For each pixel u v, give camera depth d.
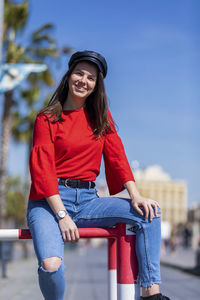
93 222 2.50
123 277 2.37
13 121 22.08
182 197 131.50
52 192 2.37
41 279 2.28
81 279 9.74
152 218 2.37
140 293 2.41
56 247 2.28
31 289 7.39
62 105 2.69
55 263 2.24
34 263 15.44
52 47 19.38
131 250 2.39
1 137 20.23
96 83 2.65
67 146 2.54
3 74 11.01
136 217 2.37
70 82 2.62
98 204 2.51
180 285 9.01
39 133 2.53
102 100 2.63
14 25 19.28
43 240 2.28
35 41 19.47
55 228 2.33
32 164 2.46
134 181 2.60
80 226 2.55
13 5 19.08
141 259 2.36
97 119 2.62
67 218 2.34
